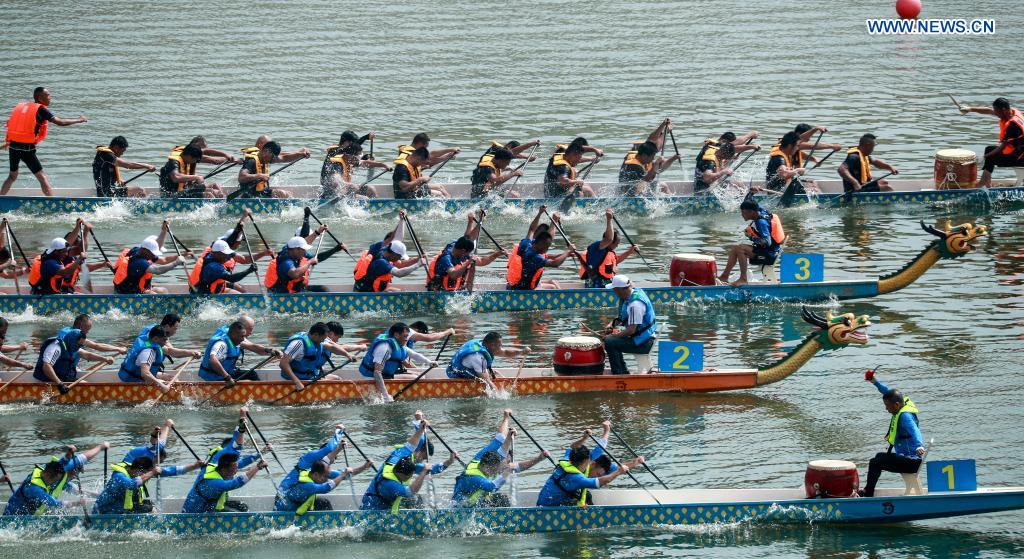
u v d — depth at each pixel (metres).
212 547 63.34
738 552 63.16
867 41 199.00
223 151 143.62
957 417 77.81
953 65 183.50
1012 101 163.88
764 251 99.31
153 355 79.75
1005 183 128.50
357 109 161.88
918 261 98.50
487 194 124.69
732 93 170.00
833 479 65.62
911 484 65.38
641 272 107.06
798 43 197.38
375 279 98.12
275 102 164.25
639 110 162.12
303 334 80.62
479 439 75.31
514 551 63.34
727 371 82.38
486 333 93.75
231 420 78.25
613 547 63.78
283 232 120.19
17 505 63.75
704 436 75.88
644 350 83.38
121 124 153.50
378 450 73.69
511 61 186.38
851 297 99.88
